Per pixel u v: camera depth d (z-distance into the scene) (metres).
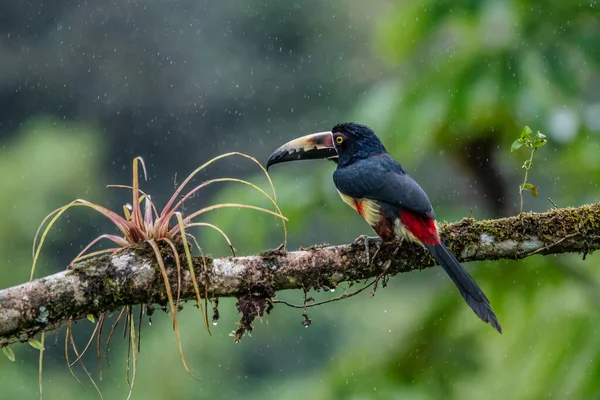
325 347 21.38
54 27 29.36
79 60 29.12
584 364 10.61
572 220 8.12
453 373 11.43
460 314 11.62
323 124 28.33
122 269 7.16
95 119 29.12
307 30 28.80
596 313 11.00
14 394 21.11
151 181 28.66
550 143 10.76
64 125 28.52
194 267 7.38
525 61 11.02
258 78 28.84
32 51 29.28
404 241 8.25
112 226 25.59
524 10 11.26
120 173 28.48
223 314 20.66
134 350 7.34
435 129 11.44
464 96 10.95
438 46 11.98
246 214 11.83
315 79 28.58
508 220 8.21
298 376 21.02
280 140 28.61
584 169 11.91
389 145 11.19
